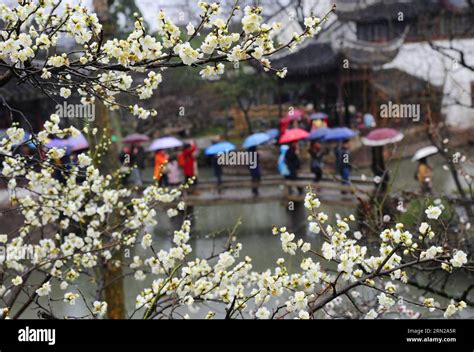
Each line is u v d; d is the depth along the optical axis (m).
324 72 17.72
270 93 20.80
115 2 12.08
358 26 18.78
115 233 4.51
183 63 2.90
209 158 18.77
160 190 4.70
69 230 5.30
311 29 2.93
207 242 10.54
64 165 3.66
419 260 2.88
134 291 8.12
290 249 3.05
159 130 19.59
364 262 3.02
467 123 15.49
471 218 7.04
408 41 17.89
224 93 19.62
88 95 3.44
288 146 13.59
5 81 2.97
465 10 15.88
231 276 3.35
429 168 10.66
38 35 3.06
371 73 17.55
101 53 3.04
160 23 2.87
